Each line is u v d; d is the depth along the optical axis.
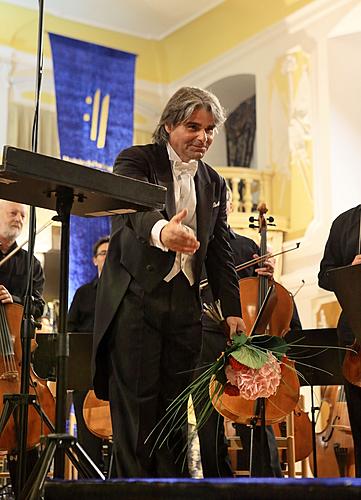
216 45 10.98
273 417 3.72
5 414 2.69
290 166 9.85
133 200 2.39
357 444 3.88
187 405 2.92
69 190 2.32
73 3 10.90
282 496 1.56
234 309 3.18
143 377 2.82
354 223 4.16
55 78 10.00
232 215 9.63
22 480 2.57
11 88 10.58
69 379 4.43
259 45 10.40
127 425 2.82
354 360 3.71
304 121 9.72
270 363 3.00
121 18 11.25
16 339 4.34
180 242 2.54
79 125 10.05
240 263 4.75
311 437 5.32
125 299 2.85
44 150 10.74
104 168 10.12
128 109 10.36
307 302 9.15
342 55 9.56
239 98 11.45
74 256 9.56
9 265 4.74
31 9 10.73
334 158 9.38
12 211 4.75
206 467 3.94
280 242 9.66
